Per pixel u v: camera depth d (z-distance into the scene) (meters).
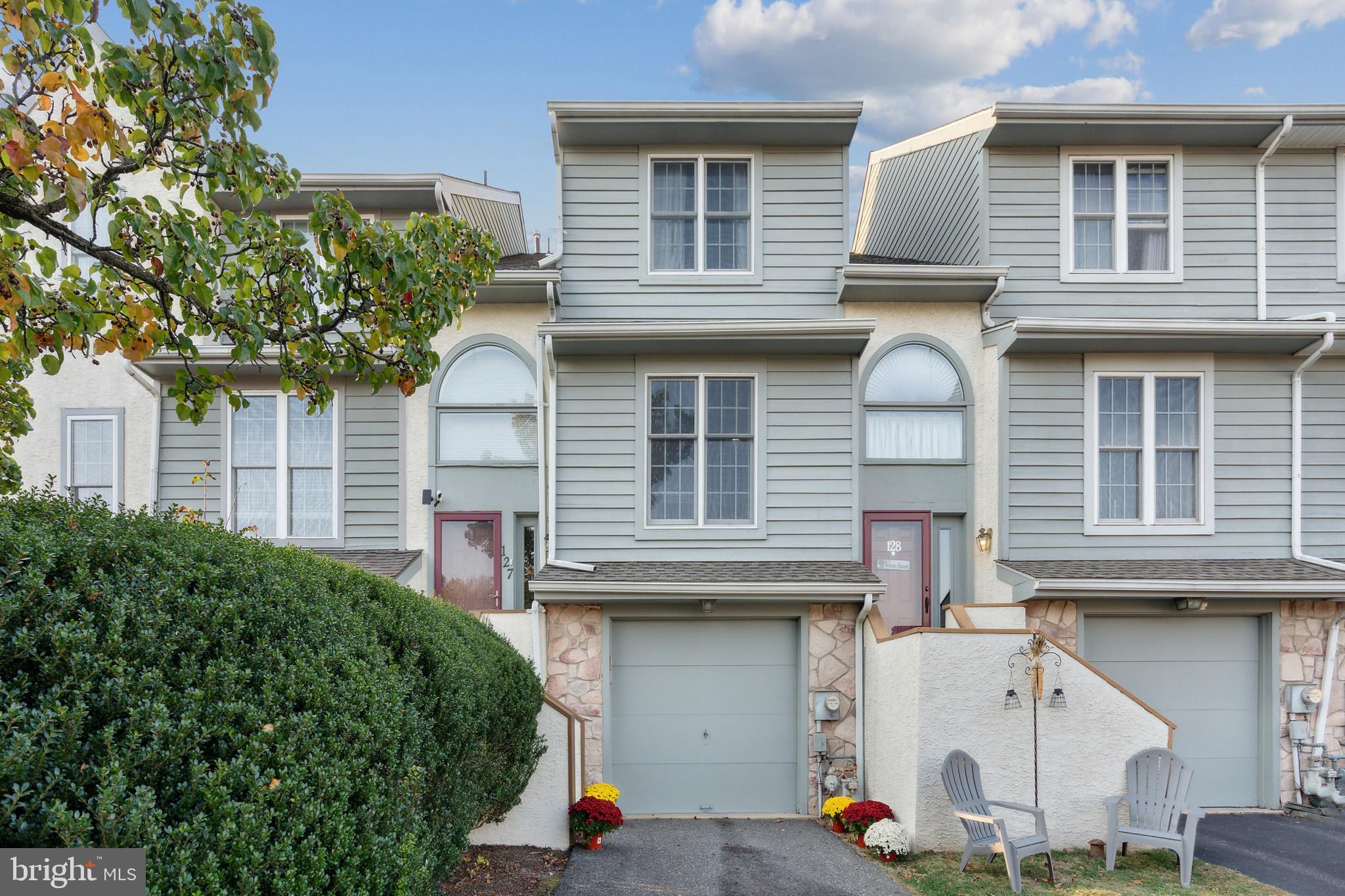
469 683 5.41
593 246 10.64
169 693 2.70
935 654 7.87
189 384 5.42
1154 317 10.73
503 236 14.62
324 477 10.95
